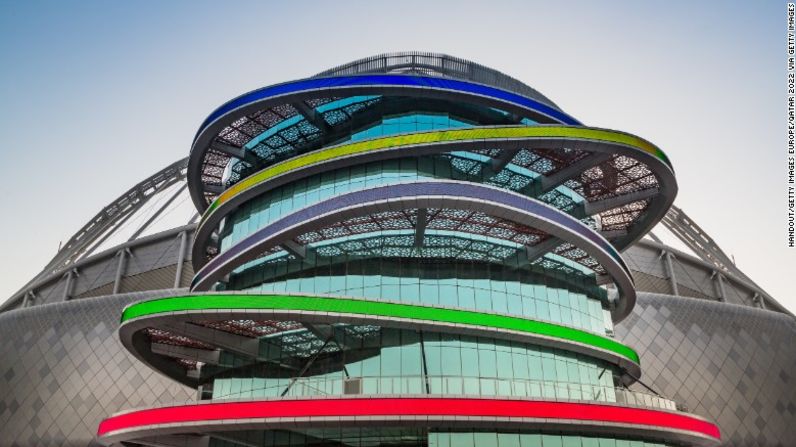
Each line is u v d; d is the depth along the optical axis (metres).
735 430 65.00
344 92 42.47
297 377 38.00
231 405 34.03
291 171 42.00
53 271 78.62
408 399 33.41
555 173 44.28
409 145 39.69
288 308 34.94
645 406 38.84
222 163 50.81
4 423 60.34
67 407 59.62
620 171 43.62
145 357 43.19
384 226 41.22
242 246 40.69
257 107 43.25
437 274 40.94
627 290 46.38
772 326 73.50
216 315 35.25
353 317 35.22
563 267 45.69
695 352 67.94
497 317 38.06
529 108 44.91
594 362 43.12
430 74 49.75
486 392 37.44
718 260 83.56
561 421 35.38
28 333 65.19
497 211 37.97
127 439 38.53
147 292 65.50
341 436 38.53
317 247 42.19
